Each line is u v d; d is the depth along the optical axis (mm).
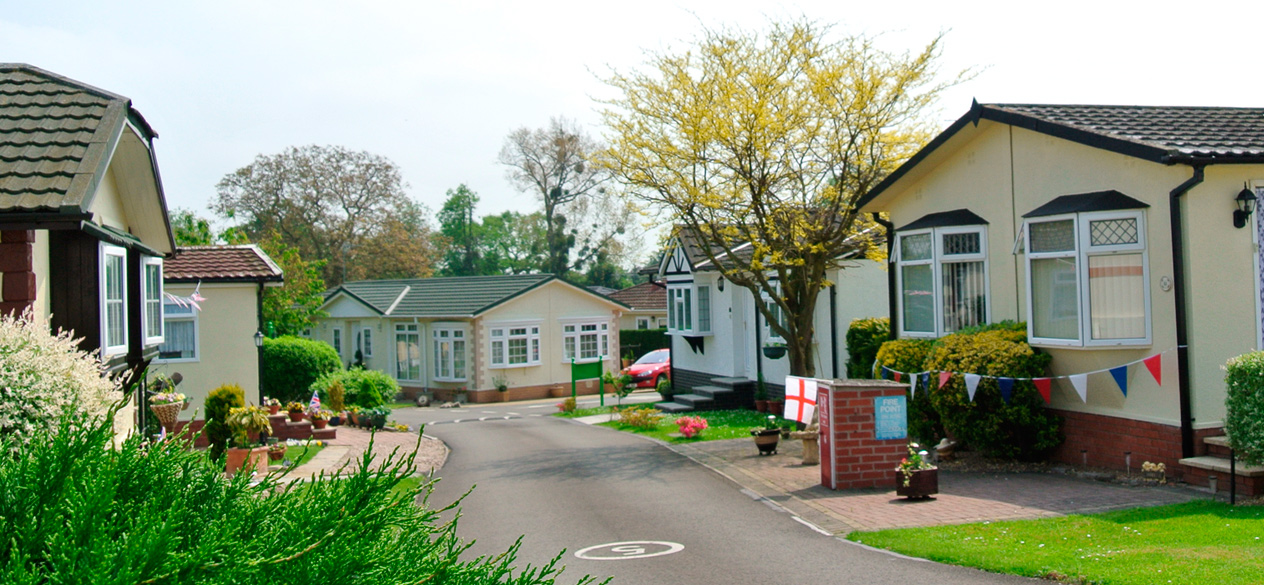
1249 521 8680
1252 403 9680
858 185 18656
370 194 53031
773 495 12062
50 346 7105
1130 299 11891
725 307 26688
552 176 56719
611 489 13281
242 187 50688
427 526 3740
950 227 15109
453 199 74500
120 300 10805
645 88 18234
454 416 29781
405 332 39750
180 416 22234
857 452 12172
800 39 17734
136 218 12570
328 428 19922
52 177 8398
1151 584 6633
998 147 14445
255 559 2879
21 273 8562
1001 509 10266
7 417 6293
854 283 21562
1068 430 13094
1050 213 12648
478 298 37594
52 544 2766
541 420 26562
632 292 50000
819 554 8719
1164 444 11438
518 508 12023
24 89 9891
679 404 25984
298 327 36656
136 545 2609
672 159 18281
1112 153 12203
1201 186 11258
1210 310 11195
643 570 8469
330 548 3066
